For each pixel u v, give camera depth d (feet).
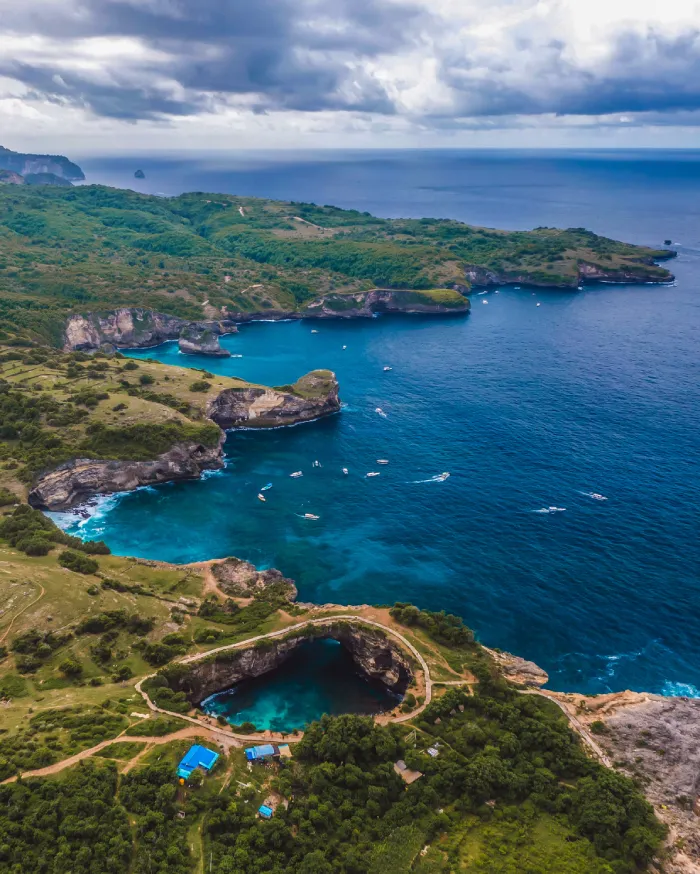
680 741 315.17
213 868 238.89
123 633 382.83
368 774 286.87
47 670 347.15
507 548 485.15
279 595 429.79
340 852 251.39
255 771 292.61
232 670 374.22
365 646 388.16
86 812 251.39
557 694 349.41
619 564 462.60
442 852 256.11
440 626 388.78
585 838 267.18
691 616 413.80
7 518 476.13
